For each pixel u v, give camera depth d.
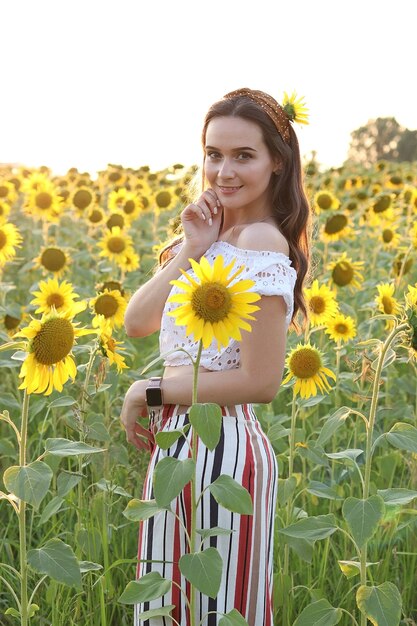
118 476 3.66
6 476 2.13
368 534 2.25
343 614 3.11
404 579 3.27
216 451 2.31
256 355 2.31
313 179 11.66
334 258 7.30
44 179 7.68
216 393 2.34
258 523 2.33
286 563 3.07
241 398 2.34
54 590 2.80
